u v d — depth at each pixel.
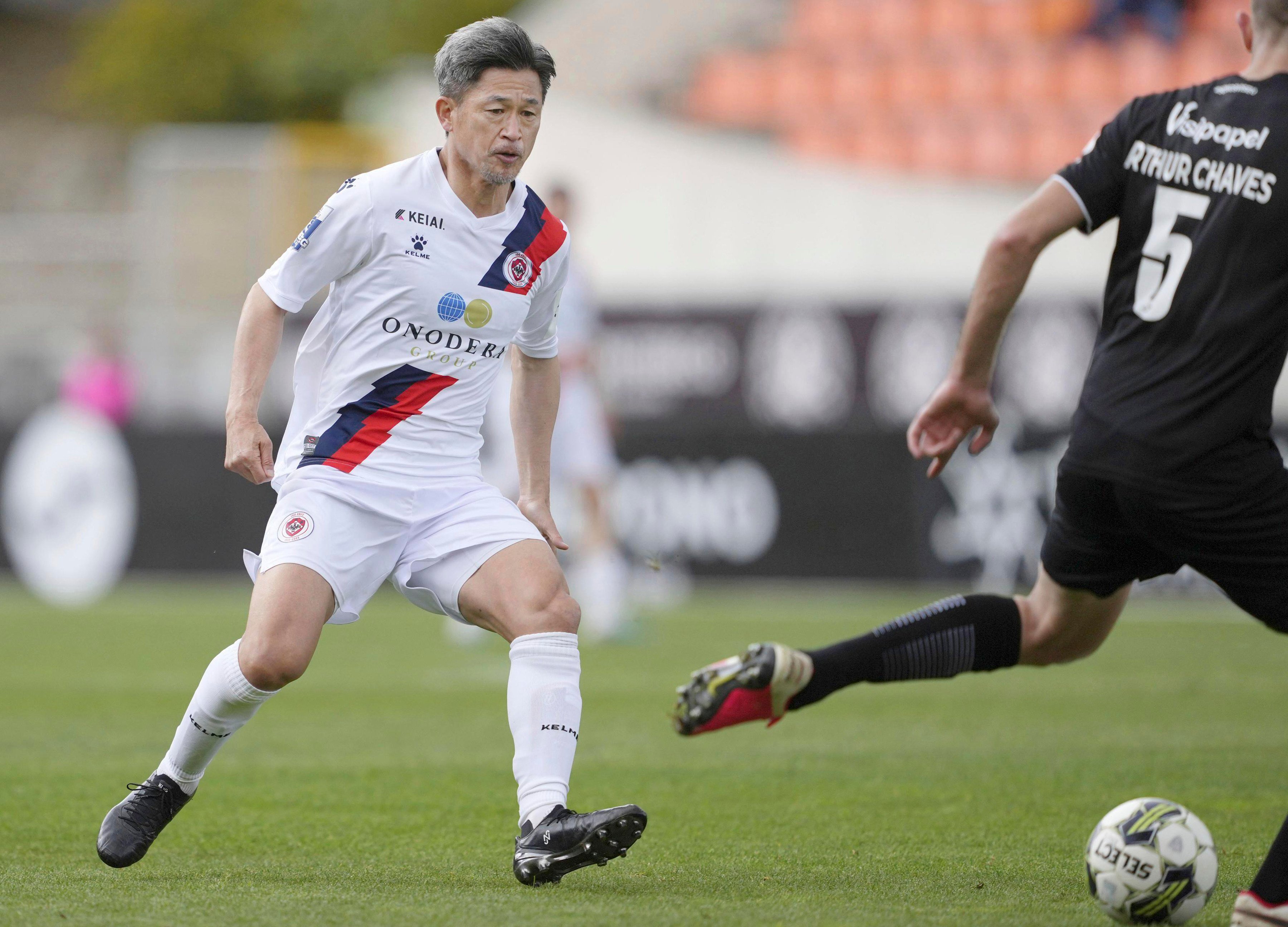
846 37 68.31
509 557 13.60
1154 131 13.16
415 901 12.35
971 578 47.22
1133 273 13.09
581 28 69.56
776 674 14.38
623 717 25.30
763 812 17.12
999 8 67.75
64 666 33.06
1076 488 13.34
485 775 19.80
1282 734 23.19
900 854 14.70
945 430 14.99
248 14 99.88
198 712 13.30
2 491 55.34
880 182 65.00
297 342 51.94
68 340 58.34
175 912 11.93
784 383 49.44
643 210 67.06
